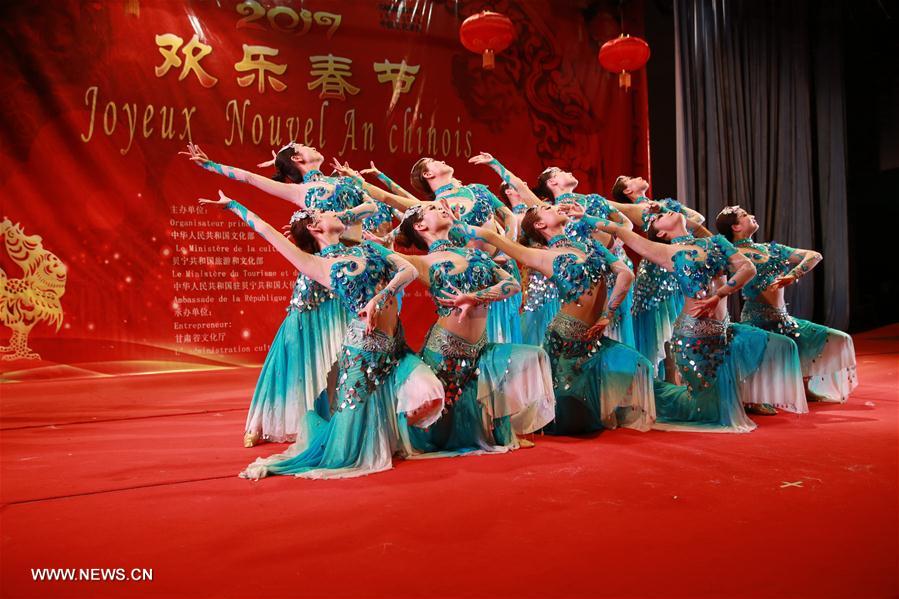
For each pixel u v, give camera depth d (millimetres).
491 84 7785
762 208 8273
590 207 4566
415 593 1726
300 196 3834
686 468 2852
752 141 8242
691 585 1744
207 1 6688
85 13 6277
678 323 3820
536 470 2861
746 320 4375
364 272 3039
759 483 2615
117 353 6352
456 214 3561
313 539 2098
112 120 6355
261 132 6895
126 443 3510
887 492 2484
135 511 2396
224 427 3936
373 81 7324
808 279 8375
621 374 3578
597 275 3559
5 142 6027
